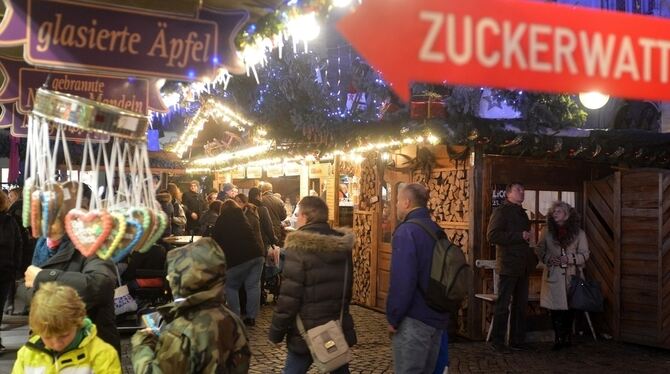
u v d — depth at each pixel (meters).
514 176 8.40
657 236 7.88
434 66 1.20
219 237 8.23
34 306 2.86
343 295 4.45
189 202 14.45
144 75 3.05
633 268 8.13
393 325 4.30
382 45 1.17
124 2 3.00
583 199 8.80
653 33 1.38
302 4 3.31
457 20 1.22
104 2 2.96
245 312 9.38
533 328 8.53
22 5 2.82
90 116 2.54
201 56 3.15
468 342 8.15
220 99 9.68
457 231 8.55
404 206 4.54
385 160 10.05
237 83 8.95
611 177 8.43
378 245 10.27
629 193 8.19
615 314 8.30
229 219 8.24
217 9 3.17
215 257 2.69
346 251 4.48
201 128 12.73
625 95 1.35
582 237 7.85
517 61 1.26
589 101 5.80
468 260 8.29
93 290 3.62
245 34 3.56
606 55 1.34
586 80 1.32
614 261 8.34
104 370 3.01
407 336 4.30
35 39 2.85
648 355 7.59
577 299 7.80
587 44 1.33
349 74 8.24
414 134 7.78
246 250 8.25
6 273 6.71
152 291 7.97
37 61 2.85
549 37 1.30
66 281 3.59
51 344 2.90
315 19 3.32
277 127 9.72
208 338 2.59
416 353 4.29
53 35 2.88
